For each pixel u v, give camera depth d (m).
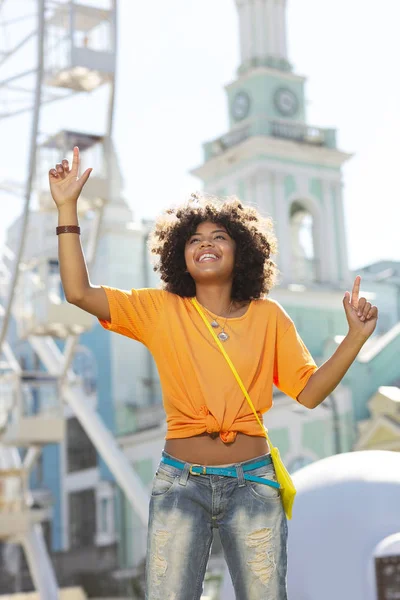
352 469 5.14
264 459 3.04
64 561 27.45
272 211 28.59
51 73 16.64
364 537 4.74
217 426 2.99
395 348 23.06
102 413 29.22
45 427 20.27
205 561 3.01
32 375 20.80
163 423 26.81
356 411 22.09
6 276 20.61
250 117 29.33
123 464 22.25
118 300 3.15
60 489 30.78
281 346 3.21
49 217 21.11
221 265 3.18
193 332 3.11
